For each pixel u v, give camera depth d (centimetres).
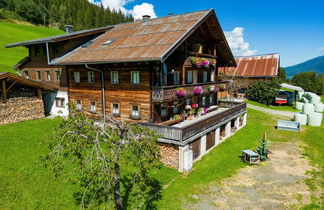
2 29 5831
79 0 13250
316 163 1471
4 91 1781
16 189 973
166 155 1345
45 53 2180
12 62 3547
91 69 1806
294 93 3847
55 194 969
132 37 1795
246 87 3984
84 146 659
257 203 1038
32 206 890
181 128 1243
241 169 1377
